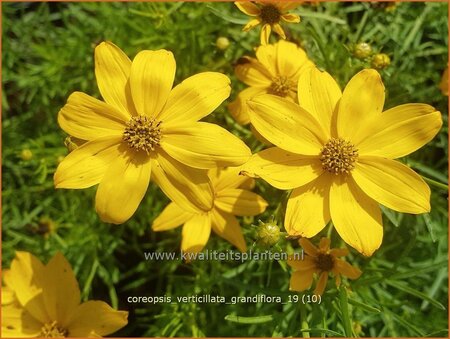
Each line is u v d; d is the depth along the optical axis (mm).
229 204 173
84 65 253
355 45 186
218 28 233
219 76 141
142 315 246
